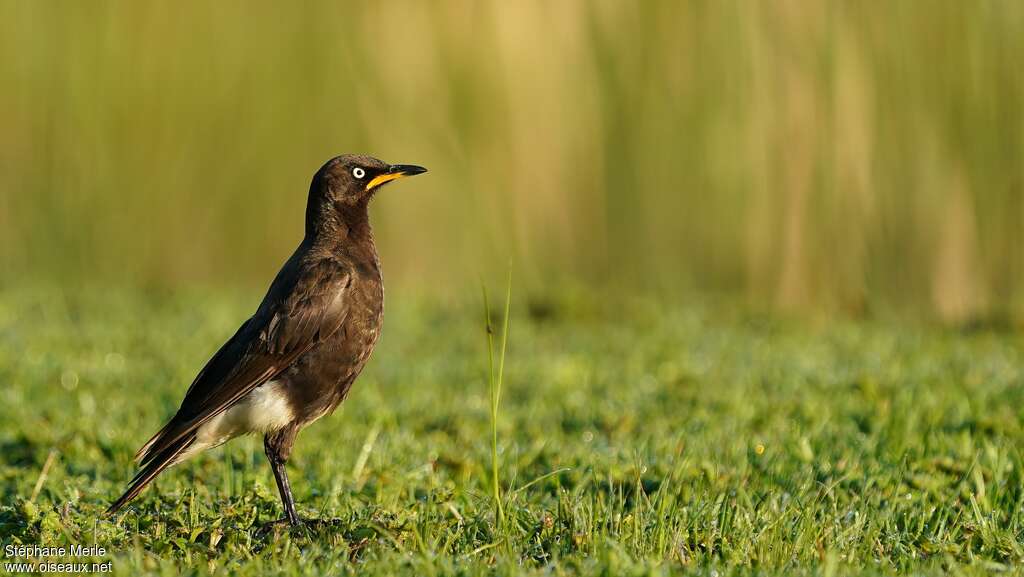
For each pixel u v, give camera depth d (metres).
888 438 8.95
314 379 7.75
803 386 11.35
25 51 18.08
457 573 6.00
